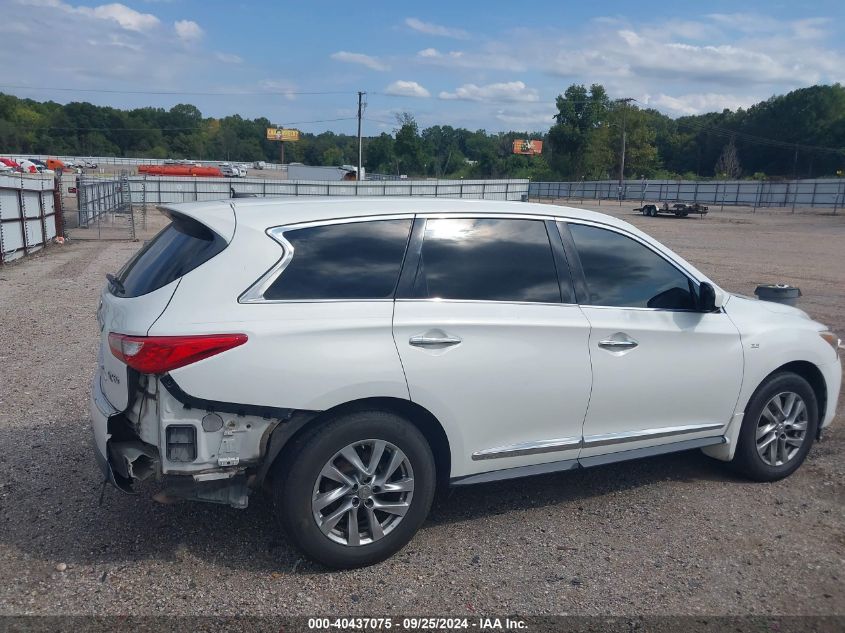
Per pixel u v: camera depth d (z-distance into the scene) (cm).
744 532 413
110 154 13762
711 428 461
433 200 409
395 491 371
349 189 5328
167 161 12444
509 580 360
